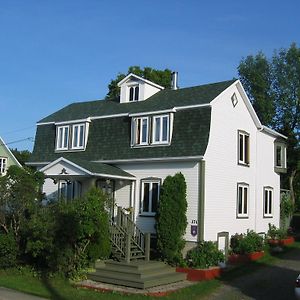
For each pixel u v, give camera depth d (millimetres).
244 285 16812
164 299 14500
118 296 14695
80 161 22219
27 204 18953
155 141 22609
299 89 41062
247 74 43562
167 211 20016
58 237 17547
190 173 21125
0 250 18750
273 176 29234
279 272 19109
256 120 26406
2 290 14977
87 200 18562
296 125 41781
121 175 22344
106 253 18844
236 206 23859
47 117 28906
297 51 42094
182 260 19375
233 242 22938
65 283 16734
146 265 18297
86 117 26016
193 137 21453
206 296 15172
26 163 27484
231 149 23641
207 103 21531
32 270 18297
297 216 38438
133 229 20422
